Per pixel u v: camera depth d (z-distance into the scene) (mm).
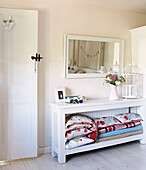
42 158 3152
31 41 3135
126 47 4082
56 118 3145
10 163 2973
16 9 3014
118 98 3631
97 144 3227
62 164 2932
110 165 2883
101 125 3299
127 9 3893
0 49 2982
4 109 3035
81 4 3549
